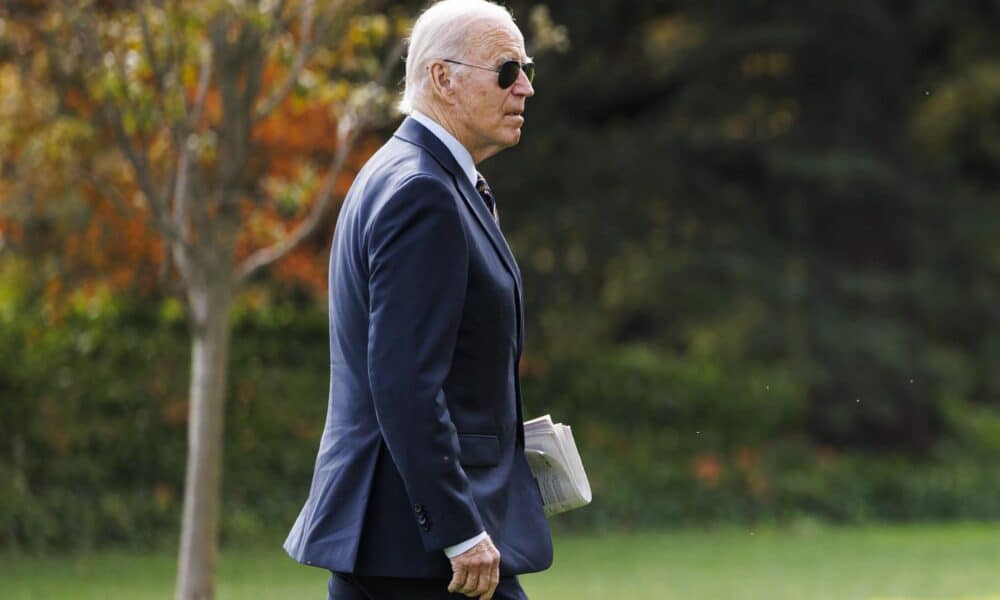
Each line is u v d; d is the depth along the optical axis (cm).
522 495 923
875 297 4750
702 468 4438
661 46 4856
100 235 2952
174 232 2017
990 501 4722
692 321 4991
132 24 2083
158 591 2705
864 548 3684
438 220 849
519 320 926
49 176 2531
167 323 3797
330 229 3519
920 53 4991
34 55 2294
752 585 2798
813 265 4856
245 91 2102
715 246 4781
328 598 946
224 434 3756
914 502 4638
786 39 4509
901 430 4994
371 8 2377
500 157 4641
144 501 3497
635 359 4809
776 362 4884
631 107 5175
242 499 3691
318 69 2298
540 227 4666
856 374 4800
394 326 836
